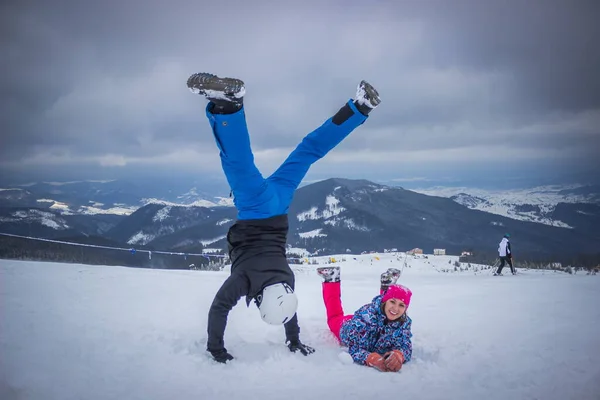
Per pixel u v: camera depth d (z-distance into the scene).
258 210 3.91
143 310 5.88
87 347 4.20
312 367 3.97
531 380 3.59
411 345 4.35
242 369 3.89
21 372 3.54
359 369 3.93
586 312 6.25
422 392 3.38
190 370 3.83
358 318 4.25
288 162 4.06
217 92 3.06
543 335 4.91
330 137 3.97
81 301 6.15
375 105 3.89
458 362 4.06
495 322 5.62
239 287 3.98
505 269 21.00
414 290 9.04
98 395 3.25
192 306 6.32
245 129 3.30
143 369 3.78
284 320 3.73
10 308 5.40
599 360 4.05
